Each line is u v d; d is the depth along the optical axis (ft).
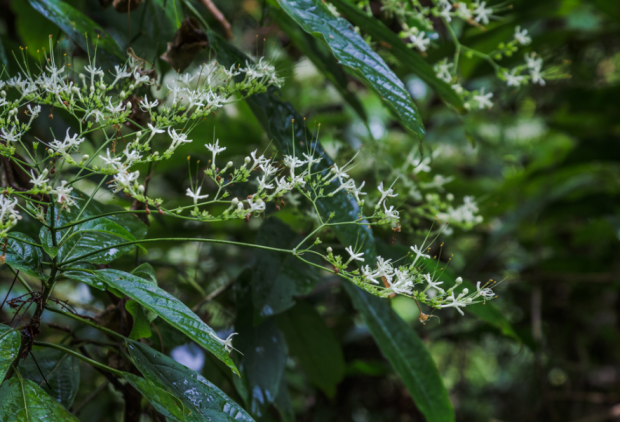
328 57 4.22
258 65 3.50
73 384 3.70
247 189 4.14
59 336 5.66
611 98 7.27
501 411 8.04
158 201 3.18
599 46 8.16
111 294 3.80
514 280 7.09
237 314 4.09
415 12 4.13
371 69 3.36
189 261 5.78
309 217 4.14
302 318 4.51
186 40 3.76
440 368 7.92
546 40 6.40
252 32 5.60
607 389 7.62
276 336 4.09
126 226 3.67
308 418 6.63
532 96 8.20
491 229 8.16
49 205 3.18
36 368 3.67
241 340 4.04
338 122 6.95
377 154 4.65
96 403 5.08
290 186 3.24
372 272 3.22
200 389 3.28
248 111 5.59
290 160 3.29
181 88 3.34
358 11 3.86
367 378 6.86
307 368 4.70
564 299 7.79
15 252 3.28
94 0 5.23
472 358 8.48
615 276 6.75
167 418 3.24
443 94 4.09
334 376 4.69
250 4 5.98
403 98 3.34
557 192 7.35
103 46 3.80
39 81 3.23
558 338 7.72
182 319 3.14
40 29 4.45
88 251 3.39
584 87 7.22
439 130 8.51
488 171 9.30
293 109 3.80
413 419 6.67
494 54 4.27
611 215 7.06
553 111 8.39
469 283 4.36
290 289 4.00
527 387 7.82
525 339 6.19
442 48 5.01
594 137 7.10
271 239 4.07
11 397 3.14
